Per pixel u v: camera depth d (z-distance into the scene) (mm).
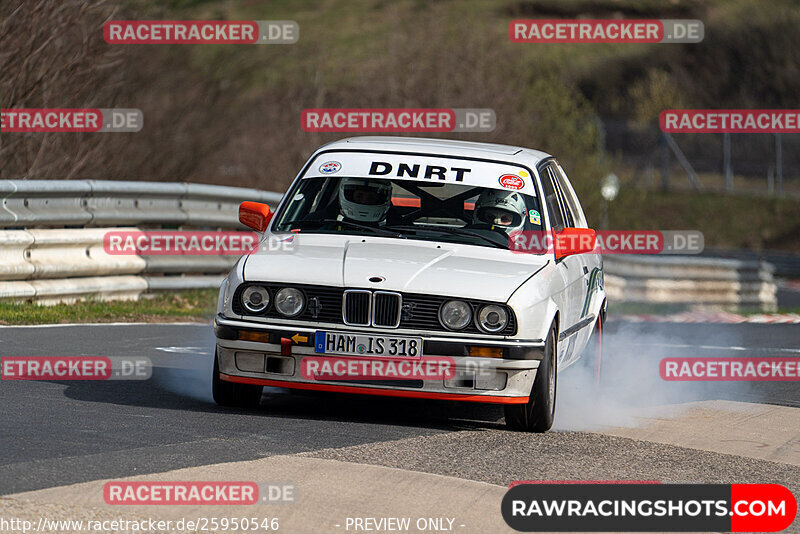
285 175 100750
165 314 45875
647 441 25188
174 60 87750
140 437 21875
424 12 122938
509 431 25219
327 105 111188
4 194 40906
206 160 89812
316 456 21047
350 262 25172
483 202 28000
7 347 32688
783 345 48375
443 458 21828
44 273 42500
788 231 179000
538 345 24547
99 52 62844
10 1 56688
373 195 28078
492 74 113188
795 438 26734
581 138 122125
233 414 25062
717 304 94750
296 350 24406
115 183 46656
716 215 181000
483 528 17609
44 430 22000
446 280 24688
